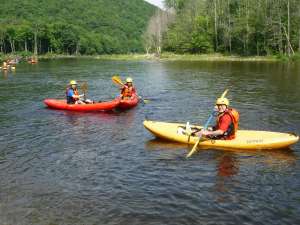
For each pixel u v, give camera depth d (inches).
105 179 335.3
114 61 2605.8
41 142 447.8
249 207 283.0
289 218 267.7
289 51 2282.2
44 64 2241.6
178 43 3107.8
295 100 713.6
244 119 554.3
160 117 578.2
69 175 345.1
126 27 6737.2
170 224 260.8
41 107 670.5
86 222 264.4
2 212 278.1
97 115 594.9
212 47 2989.7
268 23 2395.4
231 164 366.9
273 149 404.8
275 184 322.0
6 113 618.8
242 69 1517.0
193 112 612.7
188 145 425.1
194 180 331.3
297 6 2379.4
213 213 274.5
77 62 2512.3
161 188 315.6
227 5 3053.6
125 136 469.1
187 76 1240.2
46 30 4389.8
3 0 5413.4
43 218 270.1
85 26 6063.0
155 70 1573.6
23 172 352.8
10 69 1729.8
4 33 3927.2
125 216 271.6
